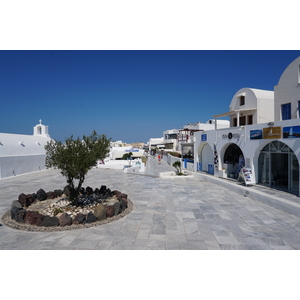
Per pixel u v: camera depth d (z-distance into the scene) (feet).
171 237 24.02
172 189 48.65
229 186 48.16
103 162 103.24
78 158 30.32
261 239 23.68
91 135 33.86
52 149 31.99
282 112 52.42
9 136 75.51
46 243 22.36
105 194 41.27
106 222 27.89
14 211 28.40
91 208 33.01
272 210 33.58
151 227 26.68
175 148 206.80
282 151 43.86
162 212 32.40
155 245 22.20
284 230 26.04
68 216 26.81
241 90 68.44
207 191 46.65
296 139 39.06
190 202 37.93
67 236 23.94
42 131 100.78
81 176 32.53
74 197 33.42
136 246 21.94
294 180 42.63
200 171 76.13
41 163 86.69
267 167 48.21
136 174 73.20
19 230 25.34
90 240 23.11
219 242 22.93
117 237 23.88
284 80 51.31
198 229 26.18
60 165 30.73
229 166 61.36
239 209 34.06
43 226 26.25
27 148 80.48
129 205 35.17
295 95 48.85
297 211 30.86
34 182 59.41
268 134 44.91
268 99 62.39
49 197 38.58
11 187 52.37
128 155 133.69
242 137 52.70
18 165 73.15
